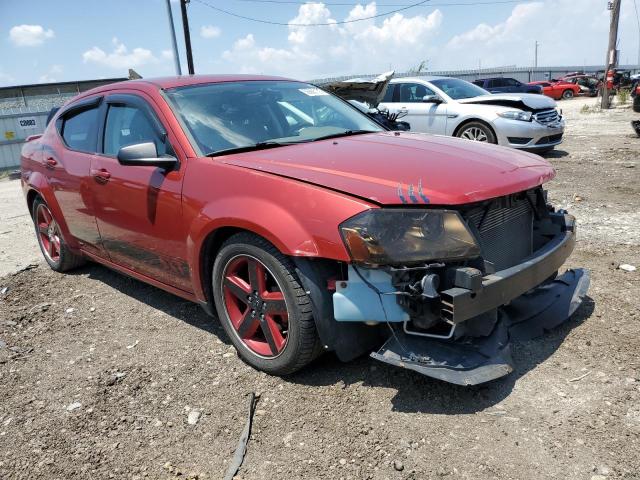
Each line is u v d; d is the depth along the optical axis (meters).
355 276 2.47
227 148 3.27
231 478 2.25
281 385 2.89
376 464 2.26
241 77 4.11
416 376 2.85
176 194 3.18
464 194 2.46
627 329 3.18
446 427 2.44
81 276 5.02
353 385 2.82
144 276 3.88
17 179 15.53
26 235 6.90
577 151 10.41
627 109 20.05
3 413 2.88
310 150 3.12
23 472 2.41
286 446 2.42
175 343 3.50
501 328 2.78
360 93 8.87
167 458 2.43
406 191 2.46
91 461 2.45
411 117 10.74
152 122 3.50
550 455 2.22
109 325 3.88
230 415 2.68
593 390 2.62
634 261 4.27
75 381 3.14
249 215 2.72
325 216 2.49
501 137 9.56
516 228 2.89
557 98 34.59
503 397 2.62
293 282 2.67
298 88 4.22
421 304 2.40
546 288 3.31
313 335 2.71
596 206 6.05
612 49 20.23
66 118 4.65
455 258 2.42
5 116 20.39
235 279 3.05
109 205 3.81
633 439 2.27
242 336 3.10
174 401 2.85
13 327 3.97
